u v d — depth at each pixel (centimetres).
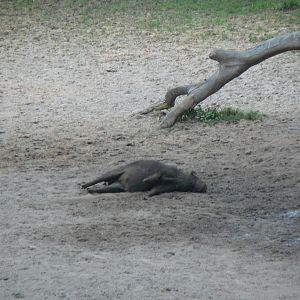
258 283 1230
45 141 2159
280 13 3891
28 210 1591
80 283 1219
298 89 2745
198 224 1515
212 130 2259
